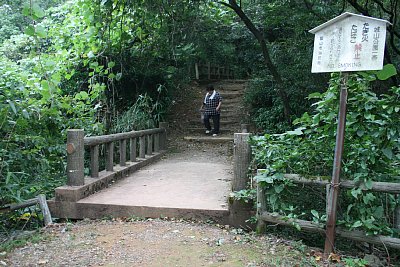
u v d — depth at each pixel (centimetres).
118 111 947
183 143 1034
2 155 449
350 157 358
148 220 428
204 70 1520
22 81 539
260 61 1191
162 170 695
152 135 870
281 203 378
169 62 1050
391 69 319
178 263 310
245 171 441
